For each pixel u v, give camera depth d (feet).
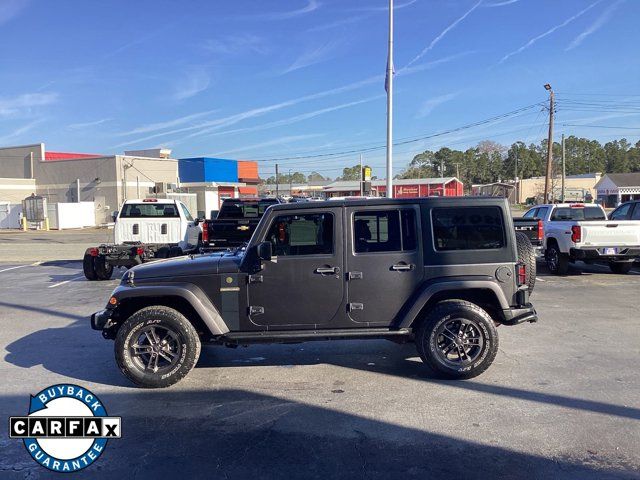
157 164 163.73
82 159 156.97
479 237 18.89
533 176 368.27
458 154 392.47
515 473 12.38
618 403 16.40
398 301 18.72
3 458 13.58
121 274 49.47
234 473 12.62
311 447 13.87
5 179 156.35
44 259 64.08
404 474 12.43
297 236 18.74
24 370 20.65
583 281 41.29
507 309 18.76
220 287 18.62
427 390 17.81
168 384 18.35
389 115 64.08
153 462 13.23
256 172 223.71
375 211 18.79
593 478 12.12
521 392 17.43
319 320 18.74
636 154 409.69
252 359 21.77
